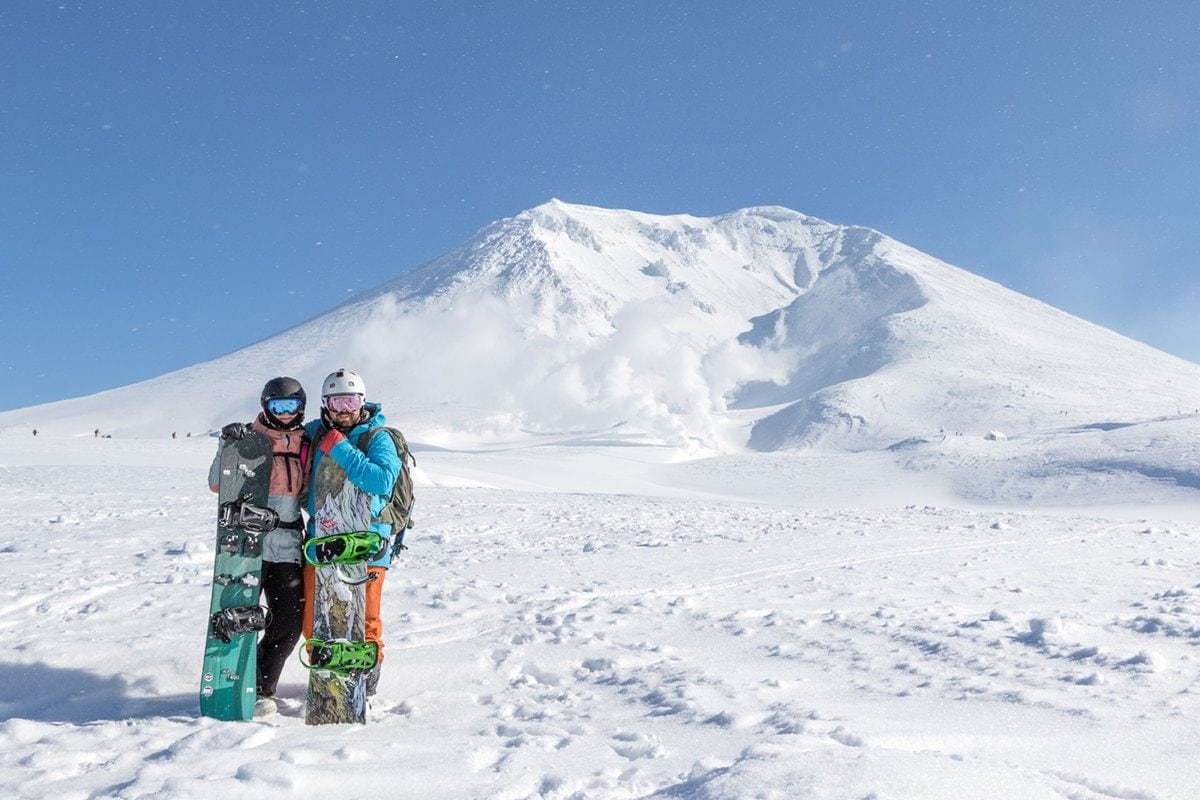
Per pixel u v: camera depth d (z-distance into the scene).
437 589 8.21
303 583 4.56
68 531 12.57
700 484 82.19
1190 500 59.97
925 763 3.27
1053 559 11.70
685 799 3.07
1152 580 9.70
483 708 4.57
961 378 183.88
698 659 5.80
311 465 4.52
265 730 3.78
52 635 5.92
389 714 4.49
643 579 9.45
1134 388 179.00
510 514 17.72
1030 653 5.88
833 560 11.30
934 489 73.44
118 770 3.38
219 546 4.30
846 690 4.91
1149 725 4.19
